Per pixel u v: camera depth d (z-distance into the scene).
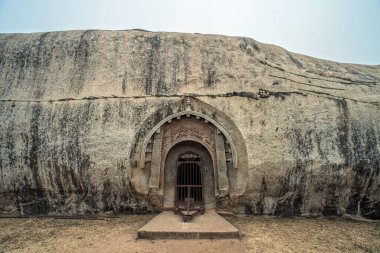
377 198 6.38
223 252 4.48
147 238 4.94
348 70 7.59
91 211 6.30
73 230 5.52
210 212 6.11
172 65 6.88
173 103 6.52
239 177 6.22
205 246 4.66
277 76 6.94
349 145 6.35
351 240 5.24
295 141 6.30
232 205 6.23
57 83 6.75
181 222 5.44
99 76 6.76
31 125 6.38
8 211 6.35
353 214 6.40
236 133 6.40
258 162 6.14
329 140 6.36
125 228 5.54
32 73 6.90
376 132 6.51
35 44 7.21
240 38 7.67
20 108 6.54
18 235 5.32
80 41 7.18
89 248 4.69
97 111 6.42
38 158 6.22
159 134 6.39
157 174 6.14
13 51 7.15
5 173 6.26
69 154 6.18
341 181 6.26
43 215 6.33
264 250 4.65
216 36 7.62
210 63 6.96
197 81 6.73
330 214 6.40
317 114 6.55
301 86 6.86
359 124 6.55
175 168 6.61
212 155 6.44
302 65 7.35
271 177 6.17
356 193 6.38
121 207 6.31
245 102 6.56
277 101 6.61
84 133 6.26
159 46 7.16
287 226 5.82
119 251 4.53
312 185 6.26
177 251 4.49
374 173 6.27
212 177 6.54
